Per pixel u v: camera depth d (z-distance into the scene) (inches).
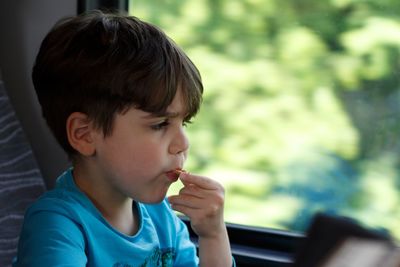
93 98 57.1
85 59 57.8
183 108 57.9
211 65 98.9
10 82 108.6
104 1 102.5
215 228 63.1
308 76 95.4
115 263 59.9
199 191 61.5
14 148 100.7
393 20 91.1
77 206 58.6
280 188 98.7
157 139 57.0
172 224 69.8
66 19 64.6
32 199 99.6
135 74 55.6
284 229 99.0
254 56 97.3
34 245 54.2
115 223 62.0
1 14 107.8
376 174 93.9
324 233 26.9
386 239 25.9
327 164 96.1
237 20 97.5
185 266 70.6
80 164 61.7
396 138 92.7
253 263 97.0
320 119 95.7
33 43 106.6
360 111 93.9
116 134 56.9
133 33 59.0
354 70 93.4
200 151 100.4
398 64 91.6
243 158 99.5
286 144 97.7
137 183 57.6
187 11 99.7
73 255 53.6
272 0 95.7
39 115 107.5
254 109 98.3
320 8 93.7
